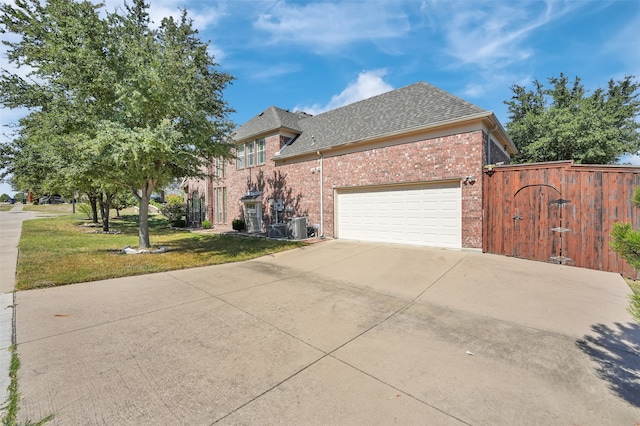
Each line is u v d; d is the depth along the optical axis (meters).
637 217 6.52
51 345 3.37
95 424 2.15
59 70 8.11
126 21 8.52
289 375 2.85
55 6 8.07
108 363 3.01
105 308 4.60
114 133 7.55
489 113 8.23
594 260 6.93
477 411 2.35
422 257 8.18
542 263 7.41
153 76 7.62
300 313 4.50
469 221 8.76
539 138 16.77
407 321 4.21
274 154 15.37
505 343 3.55
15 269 6.79
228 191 19.20
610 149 15.68
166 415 2.26
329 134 13.29
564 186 7.34
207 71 10.58
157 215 31.34
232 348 3.38
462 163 8.88
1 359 3.04
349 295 5.37
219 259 8.58
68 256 8.49
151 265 7.54
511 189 8.09
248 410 2.33
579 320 4.21
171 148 8.24
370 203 11.27
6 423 2.12
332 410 2.34
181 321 4.14
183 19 10.17
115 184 10.32
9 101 9.16
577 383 2.75
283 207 14.88
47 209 36.56
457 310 4.62
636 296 2.39
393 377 2.83
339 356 3.22
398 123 10.58
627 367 3.02
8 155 12.27
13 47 8.95
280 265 7.89
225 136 11.14
